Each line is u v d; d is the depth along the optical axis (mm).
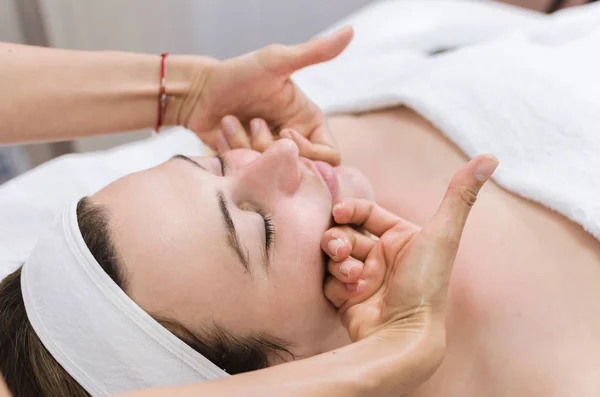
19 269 640
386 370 492
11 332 585
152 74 852
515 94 814
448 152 835
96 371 551
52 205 1008
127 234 574
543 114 779
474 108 830
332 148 795
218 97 843
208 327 575
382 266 630
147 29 1516
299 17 1811
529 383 625
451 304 695
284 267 599
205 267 571
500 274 688
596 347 617
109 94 827
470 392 655
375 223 663
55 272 571
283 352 621
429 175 830
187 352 558
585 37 1002
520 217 725
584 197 677
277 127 875
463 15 1294
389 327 557
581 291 649
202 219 584
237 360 597
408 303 553
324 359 499
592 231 651
